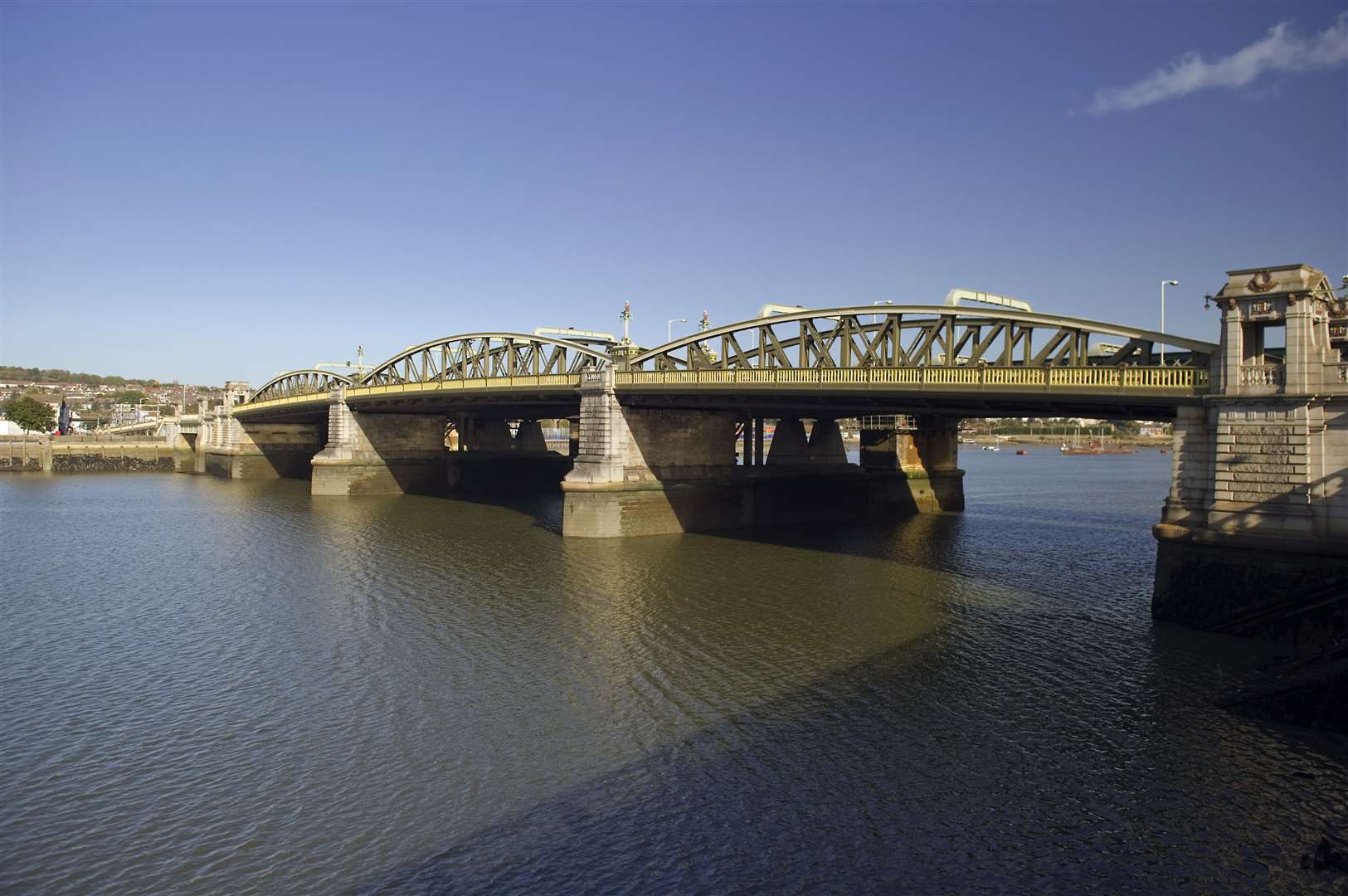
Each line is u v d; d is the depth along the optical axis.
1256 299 33.78
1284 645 33.19
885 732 25.97
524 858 19.31
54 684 30.58
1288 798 21.83
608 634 36.44
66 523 73.50
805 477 75.62
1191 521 36.19
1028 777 23.02
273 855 19.44
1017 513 83.62
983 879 18.47
